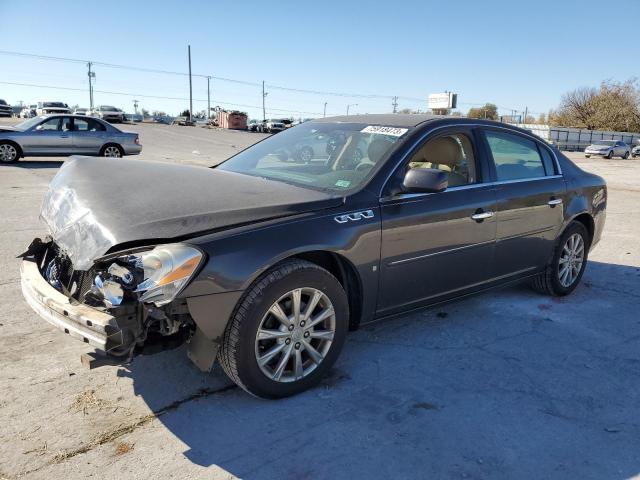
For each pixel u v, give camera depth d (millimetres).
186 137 37344
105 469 2510
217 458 2621
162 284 2607
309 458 2646
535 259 4738
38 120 16422
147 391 3189
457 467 2619
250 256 2834
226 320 2830
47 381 3246
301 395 3217
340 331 3311
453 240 3879
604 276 6070
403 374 3527
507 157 4473
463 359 3787
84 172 3674
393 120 4145
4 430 2758
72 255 2855
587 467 2662
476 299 5070
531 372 3637
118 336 2629
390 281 3562
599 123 74438
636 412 3191
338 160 3852
